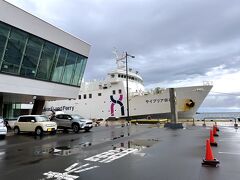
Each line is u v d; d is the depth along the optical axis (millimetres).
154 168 7926
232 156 9773
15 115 39094
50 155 10570
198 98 37156
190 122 36500
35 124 20188
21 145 14023
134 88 43125
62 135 19875
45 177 6945
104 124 35656
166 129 25125
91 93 44250
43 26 22344
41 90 23531
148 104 38906
